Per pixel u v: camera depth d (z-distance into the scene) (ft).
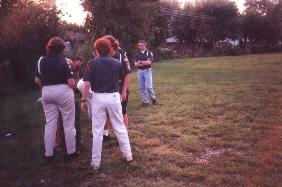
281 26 209.36
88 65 20.65
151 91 39.32
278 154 22.21
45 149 22.72
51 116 21.84
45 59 21.12
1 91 51.11
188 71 81.05
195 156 22.76
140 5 103.50
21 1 56.59
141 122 31.50
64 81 21.35
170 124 30.63
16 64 58.03
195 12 207.72
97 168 20.71
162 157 22.40
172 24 201.16
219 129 28.32
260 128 28.58
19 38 56.13
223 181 18.61
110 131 28.19
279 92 44.98
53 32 61.31
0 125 31.58
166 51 156.46
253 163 20.95
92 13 100.68
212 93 46.01
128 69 23.11
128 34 102.01
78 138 24.73
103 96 20.45
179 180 19.15
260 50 205.05
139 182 18.89
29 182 19.34
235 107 36.37
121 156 22.71
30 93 53.31
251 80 57.82
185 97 43.50
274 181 18.31
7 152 24.23
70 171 20.74
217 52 184.03
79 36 96.37
